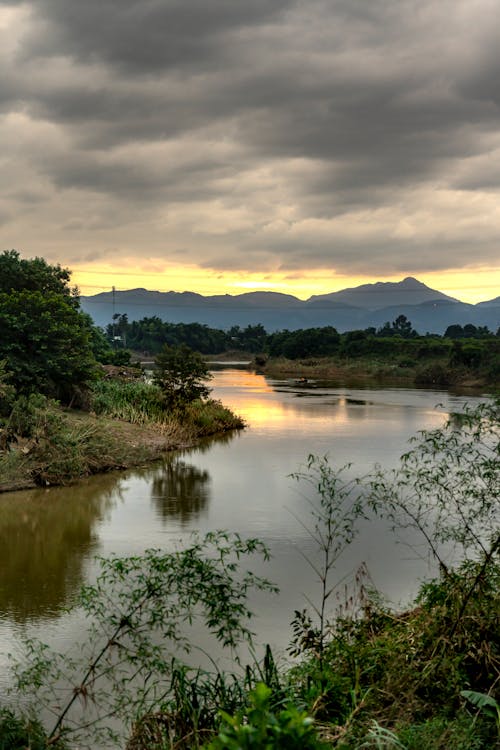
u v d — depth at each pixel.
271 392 68.12
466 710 5.89
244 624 11.10
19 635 10.74
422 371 85.88
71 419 31.88
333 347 126.94
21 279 36.41
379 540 15.77
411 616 8.12
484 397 61.12
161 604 7.51
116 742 6.98
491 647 6.68
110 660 9.51
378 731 5.27
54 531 17.45
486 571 7.56
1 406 28.06
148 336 183.75
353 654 6.86
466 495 8.46
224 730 2.76
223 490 22.34
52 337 34.03
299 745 2.76
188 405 38.91
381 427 39.12
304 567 14.15
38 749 6.50
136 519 18.61
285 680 7.19
